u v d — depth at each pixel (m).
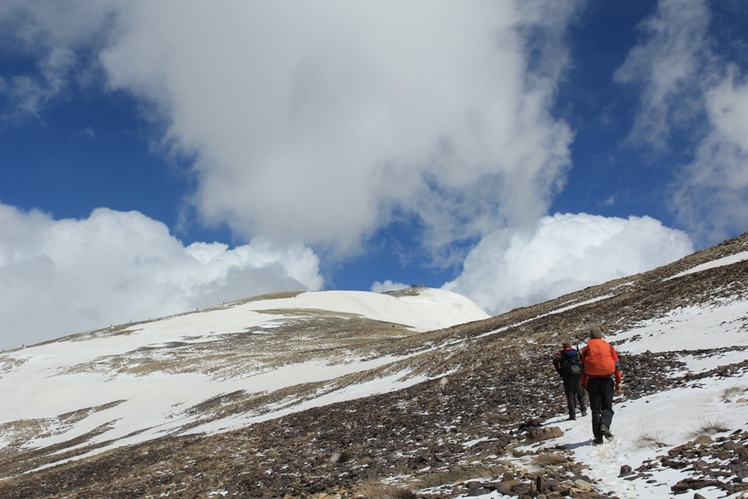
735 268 33.28
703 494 6.47
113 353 94.75
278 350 83.25
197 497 15.68
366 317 141.00
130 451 35.16
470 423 16.95
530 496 7.80
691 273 40.03
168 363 80.19
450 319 193.00
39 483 30.16
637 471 8.23
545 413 15.54
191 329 112.19
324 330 103.44
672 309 29.23
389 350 59.97
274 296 161.62
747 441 8.05
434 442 15.18
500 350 34.16
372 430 20.33
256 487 15.19
